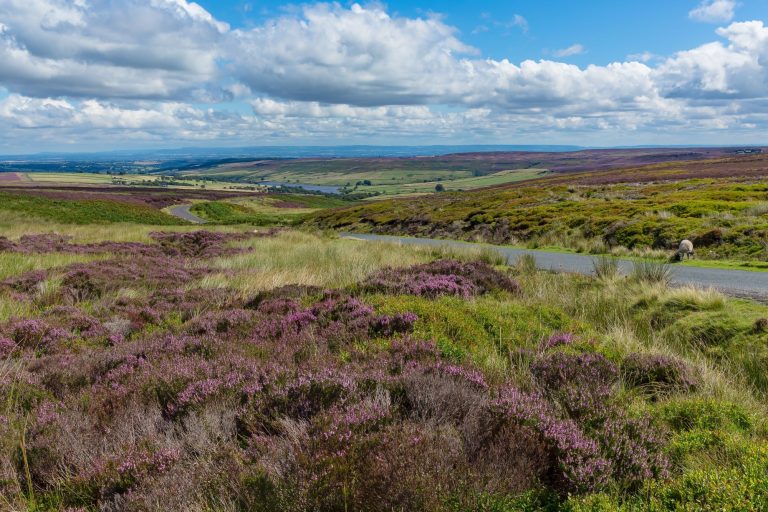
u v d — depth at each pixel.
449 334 7.11
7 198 57.12
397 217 49.12
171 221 72.56
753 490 2.98
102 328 8.25
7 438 4.14
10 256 15.76
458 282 10.70
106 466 3.73
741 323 7.37
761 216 22.58
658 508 3.00
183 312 9.34
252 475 3.39
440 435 3.58
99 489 3.60
